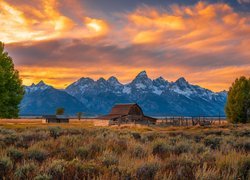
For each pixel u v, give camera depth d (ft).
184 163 28.96
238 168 26.55
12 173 25.32
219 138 63.52
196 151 39.70
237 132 100.17
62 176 24.30
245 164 27.71
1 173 25.93
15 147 43.21
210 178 23.61
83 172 25.23
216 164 28.27
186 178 24.21
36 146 39.93
